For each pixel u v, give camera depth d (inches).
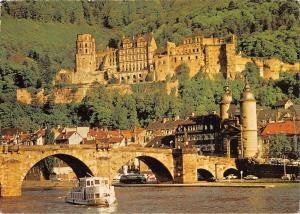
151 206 6574.8
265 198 6968.5
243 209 6102.4
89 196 6939.0
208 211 6023.6
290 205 6294.3
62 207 6781.5
